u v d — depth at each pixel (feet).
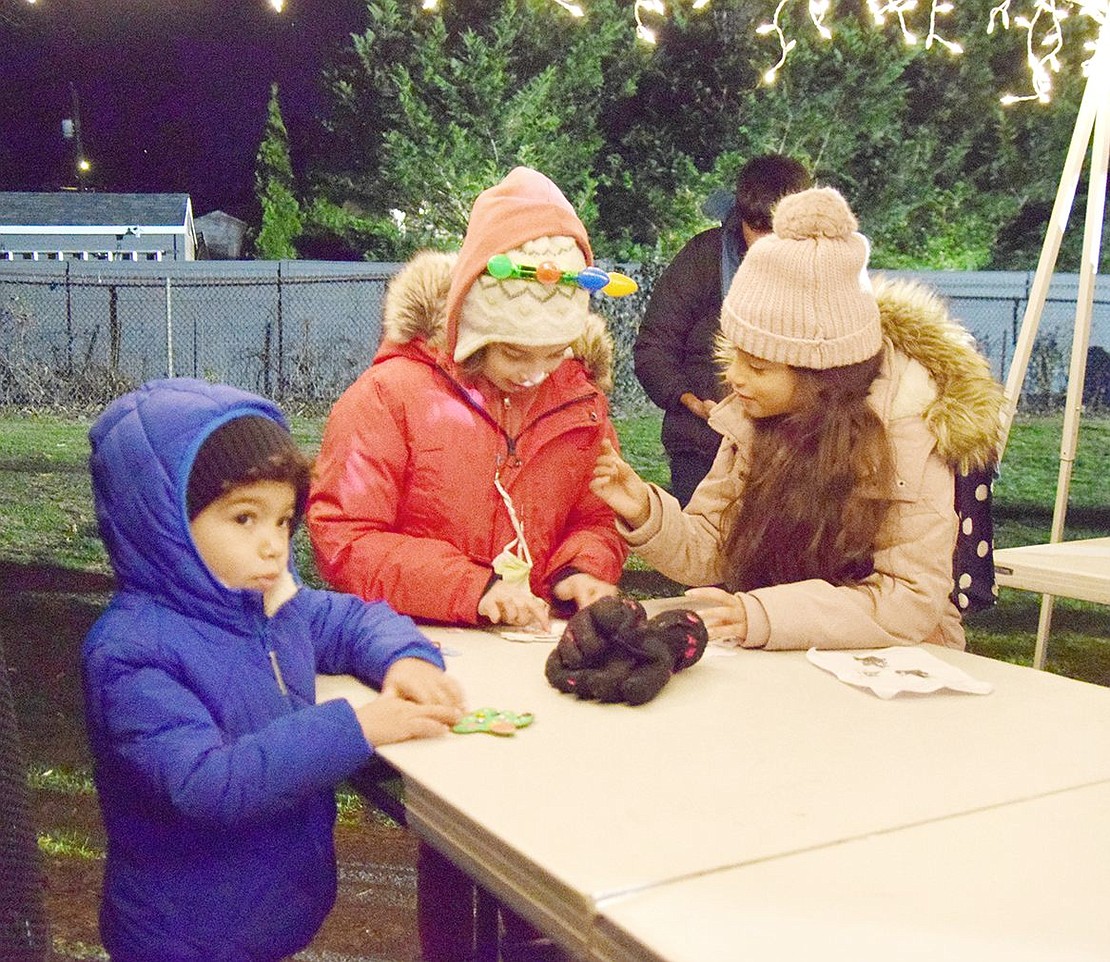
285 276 34.94
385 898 9.35
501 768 3.94
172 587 4.47
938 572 5.65
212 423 4.45
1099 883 3.15
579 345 6.86
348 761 4.16
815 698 4.78
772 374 5.71
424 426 6.33
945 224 42.65
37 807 10.73
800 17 40.55
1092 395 35.12
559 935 3.14
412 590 5.91
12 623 17.26
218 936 4.66
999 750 4.20
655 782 3.82
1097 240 10.51
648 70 41.73
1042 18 40.34
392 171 41.86
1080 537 26.45
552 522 6.64
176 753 4.20
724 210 14.38
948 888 3.10
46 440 31.09
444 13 40.63
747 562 5.97
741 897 3.02
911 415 5.79
